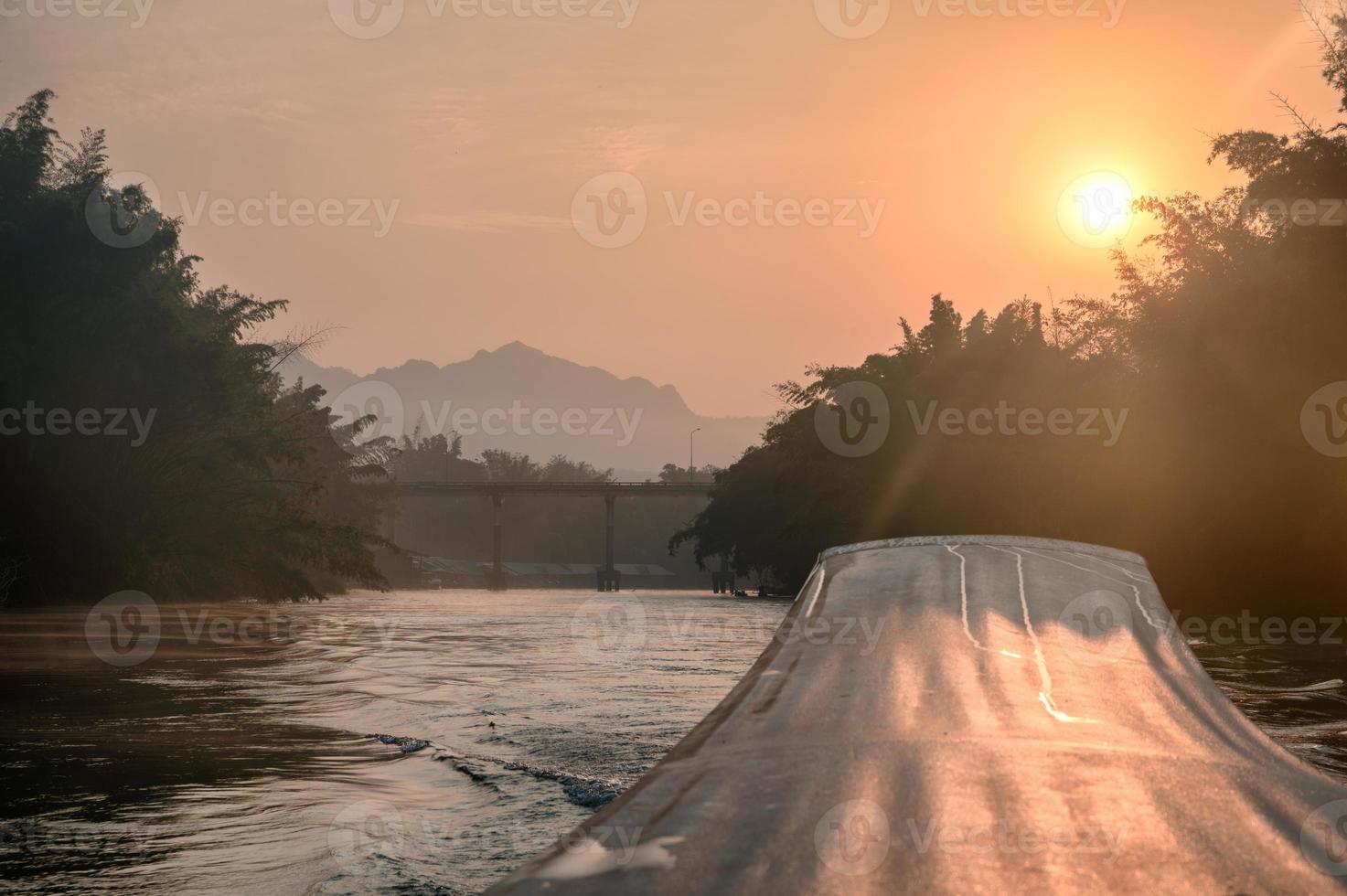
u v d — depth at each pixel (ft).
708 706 35.35
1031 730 13.19
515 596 242.17
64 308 116.37
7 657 53.78
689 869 9.20
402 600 193.67
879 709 13.97
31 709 34.68
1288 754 12.96
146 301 125.49
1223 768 12.05
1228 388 104.47
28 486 116.06
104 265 118.83
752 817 10.41
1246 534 102.94
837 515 171.73
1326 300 96.37
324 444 213.25
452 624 94.73
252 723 31.40
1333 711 33.30
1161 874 9.23
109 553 120.98
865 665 15.94
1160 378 115.75
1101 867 9.28
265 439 144.15
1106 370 134.72
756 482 255.29
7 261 114.32
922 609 18.90
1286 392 99.35
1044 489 138.10
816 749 12.50
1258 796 11.20
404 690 40.24
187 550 134.92
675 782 11.59
